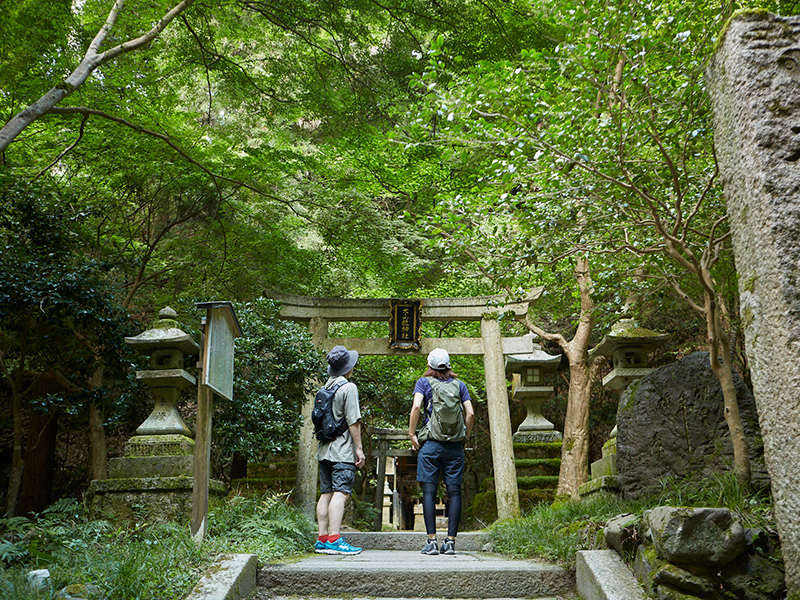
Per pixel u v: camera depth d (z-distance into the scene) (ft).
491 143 14.10
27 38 22.39
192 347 19.19
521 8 29.89
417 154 34.53
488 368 27.45
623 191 13.64
